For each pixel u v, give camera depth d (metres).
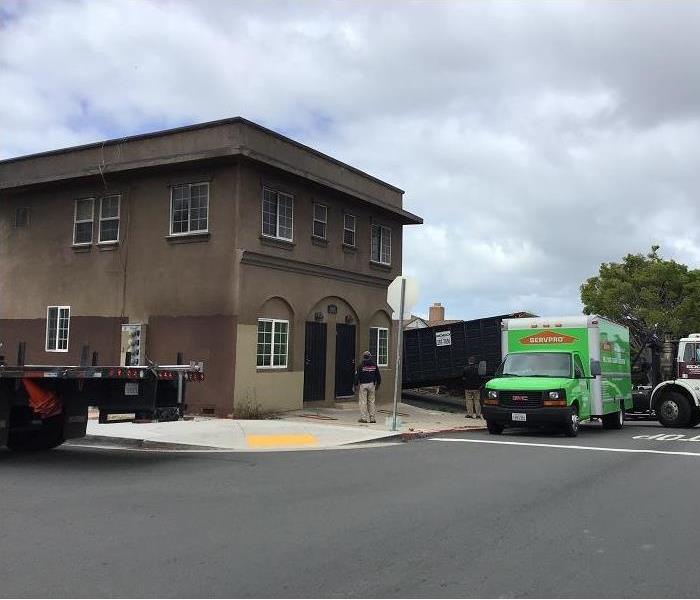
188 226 17.84
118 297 18.84
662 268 38.19
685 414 20.34
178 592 4.89
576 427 15.91
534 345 18.02
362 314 21.95
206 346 17.14
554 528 6.83
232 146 16.84
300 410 18.80
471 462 11.09
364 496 8.23
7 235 21.38
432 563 5.65
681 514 7.51
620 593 4.99
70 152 19.91
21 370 10.47
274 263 18.02
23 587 4.97
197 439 13.06
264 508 7.54
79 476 9.47
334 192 20.39
